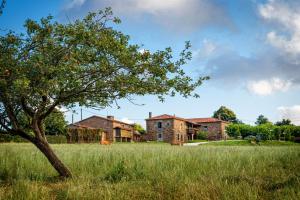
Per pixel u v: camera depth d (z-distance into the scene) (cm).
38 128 1016
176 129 9425
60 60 922
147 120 9719
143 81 972
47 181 960
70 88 945
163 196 743
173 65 981
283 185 775
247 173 984
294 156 1448
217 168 1091
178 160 1219
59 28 909
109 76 960
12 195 695
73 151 1808
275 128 9556
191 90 997
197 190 742
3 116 1001
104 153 1553
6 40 884
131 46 952
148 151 1744
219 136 10706
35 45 914
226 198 657
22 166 1120
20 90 863
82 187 786
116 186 836
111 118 8656
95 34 936
